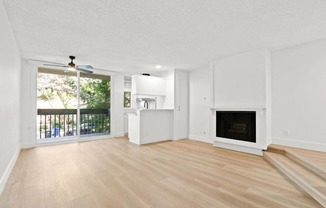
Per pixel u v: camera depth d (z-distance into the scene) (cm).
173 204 178
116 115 586
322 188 192
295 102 333
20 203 178
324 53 301
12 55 264
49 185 219
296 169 248
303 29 259
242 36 284
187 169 278
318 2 191
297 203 180
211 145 456
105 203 179
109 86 588
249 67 362
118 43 313
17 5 196
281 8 203
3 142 210
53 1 188
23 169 275
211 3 192
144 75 527
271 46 333
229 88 398
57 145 452
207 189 211
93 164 301
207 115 503
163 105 571
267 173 260
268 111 348
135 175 254
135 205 176
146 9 204
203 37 287
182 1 188
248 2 190
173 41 304
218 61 421
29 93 424
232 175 253
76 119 515
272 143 361
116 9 204
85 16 220
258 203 180
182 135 550
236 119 392
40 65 440
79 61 434
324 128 301
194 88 545
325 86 300
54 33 270
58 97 513
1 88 197
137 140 475
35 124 434
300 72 327
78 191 204
